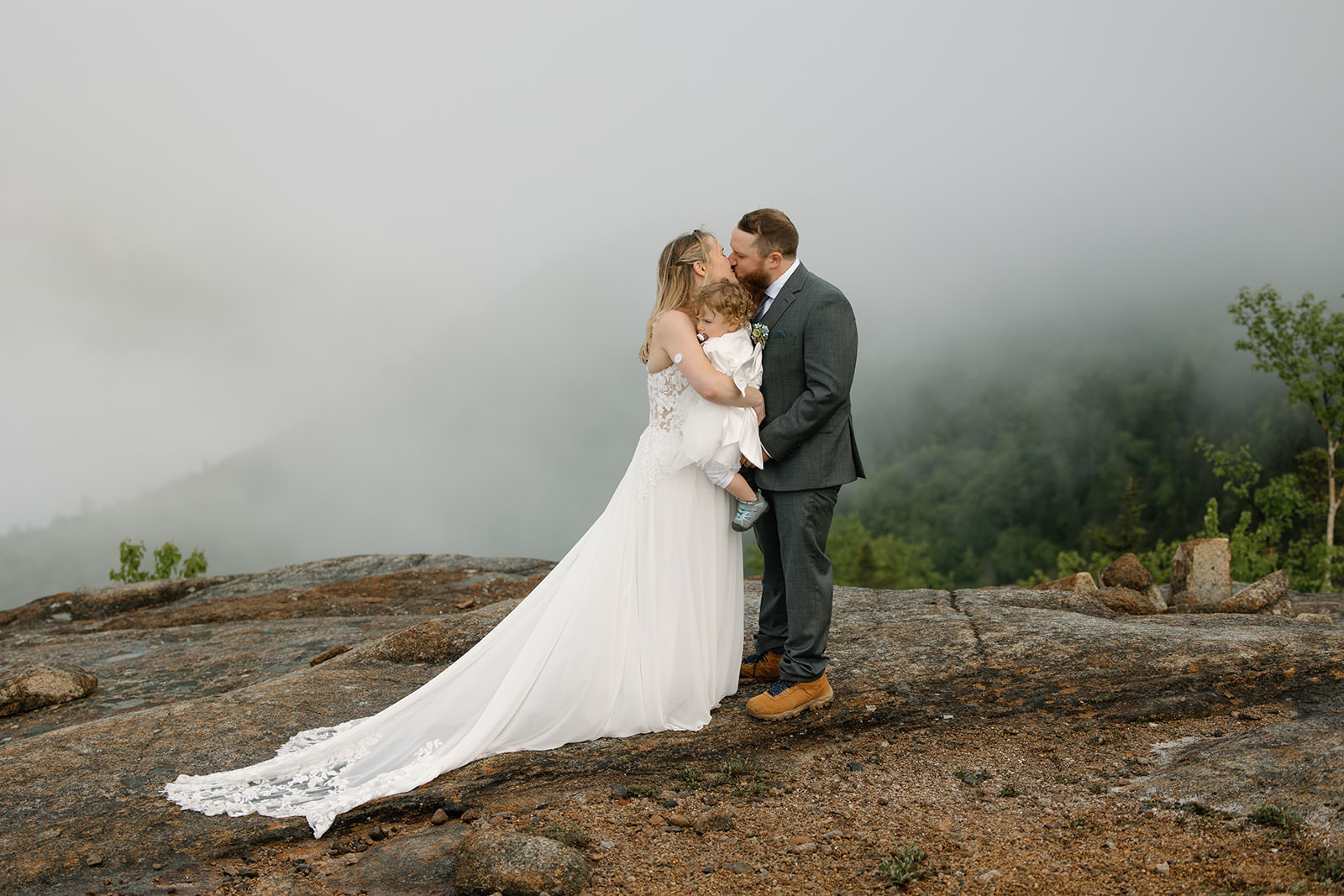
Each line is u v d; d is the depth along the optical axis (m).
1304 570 26.33
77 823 3.38
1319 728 3.60
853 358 3.95
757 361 4.00
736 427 3.93
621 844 3.14
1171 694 4.26
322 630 7.44
